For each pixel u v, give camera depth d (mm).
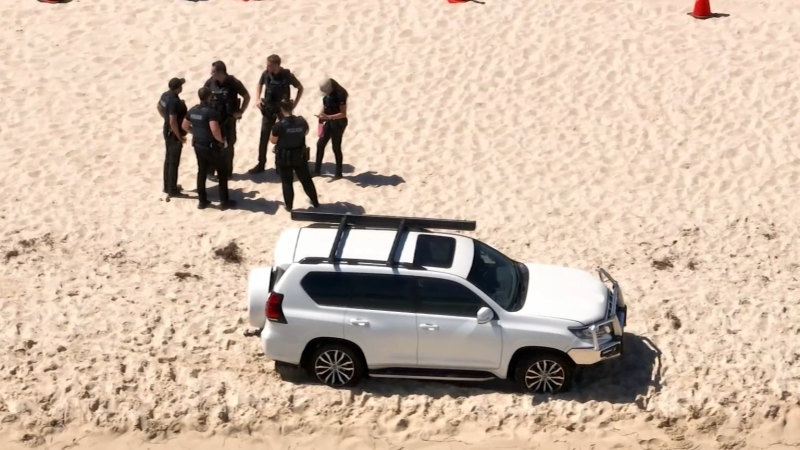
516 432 46688
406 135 70938
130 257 59000
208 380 49406
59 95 74688
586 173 67000
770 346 51562
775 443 46625
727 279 57031
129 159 69062
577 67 76625
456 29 80812
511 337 46969
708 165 67438
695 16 81875
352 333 47594
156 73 77000
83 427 47375
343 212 63219
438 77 76062
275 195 66000
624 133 70562
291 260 49031
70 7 84438
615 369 50031
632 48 78250
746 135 69812
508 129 71250
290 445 46562
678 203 64125
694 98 73312
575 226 61969
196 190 66500
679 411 47812
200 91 61656
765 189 65125
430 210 63500
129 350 51250
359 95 74500
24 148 69250
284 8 84062
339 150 66375
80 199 64562
